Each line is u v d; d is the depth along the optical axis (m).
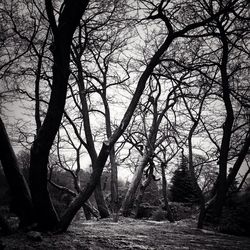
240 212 11.18
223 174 9.53
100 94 14.37
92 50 13.73
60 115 5.50
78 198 6.14
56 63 5.36
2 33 9.43
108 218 11.73
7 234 5.57
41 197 5.76
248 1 7.53
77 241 5.39
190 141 9.79
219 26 8.20
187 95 10.84
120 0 10.44
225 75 9.05
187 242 6.41
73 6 5.23
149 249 5.31
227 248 6.06
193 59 10.09
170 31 6.93
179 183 22.09
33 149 5.54
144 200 22.22
